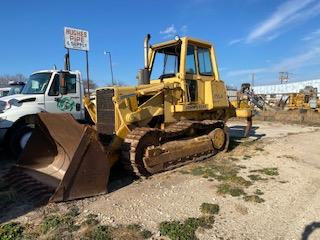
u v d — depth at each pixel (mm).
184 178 7141
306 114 22453
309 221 5113
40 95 9781
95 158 5965
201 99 9109
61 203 5641
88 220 5023
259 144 11078
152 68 9305
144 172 7074
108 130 7578
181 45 8602
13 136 9031
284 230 4820
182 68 8516
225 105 9711
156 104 7992
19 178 6574
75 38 17219
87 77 13164
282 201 5918
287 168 8117
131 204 5691
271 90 61344
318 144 11562
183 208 5555
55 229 4762
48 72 10164
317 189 6598
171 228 4781
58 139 6730
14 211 5387
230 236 4625
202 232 4723
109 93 7508
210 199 5953
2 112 9047
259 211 5469
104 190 6109
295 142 11820
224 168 7895
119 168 7598
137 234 4633
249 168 8016
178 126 8133
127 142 7062
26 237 4574
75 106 10477
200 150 8562
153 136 7340
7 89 15695
